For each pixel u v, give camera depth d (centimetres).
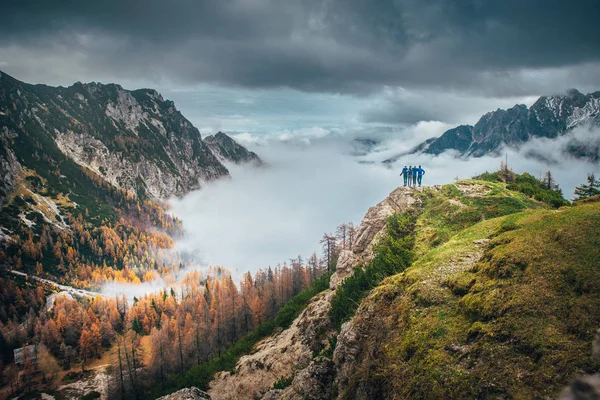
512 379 2016
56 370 13362
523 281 2533
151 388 10812
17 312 19400
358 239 7694
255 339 9762
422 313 2980
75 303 19438
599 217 2739
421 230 5688
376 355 2981
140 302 19125
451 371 2317
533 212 3950
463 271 3238
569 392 958
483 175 7806
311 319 7325
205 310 15125
